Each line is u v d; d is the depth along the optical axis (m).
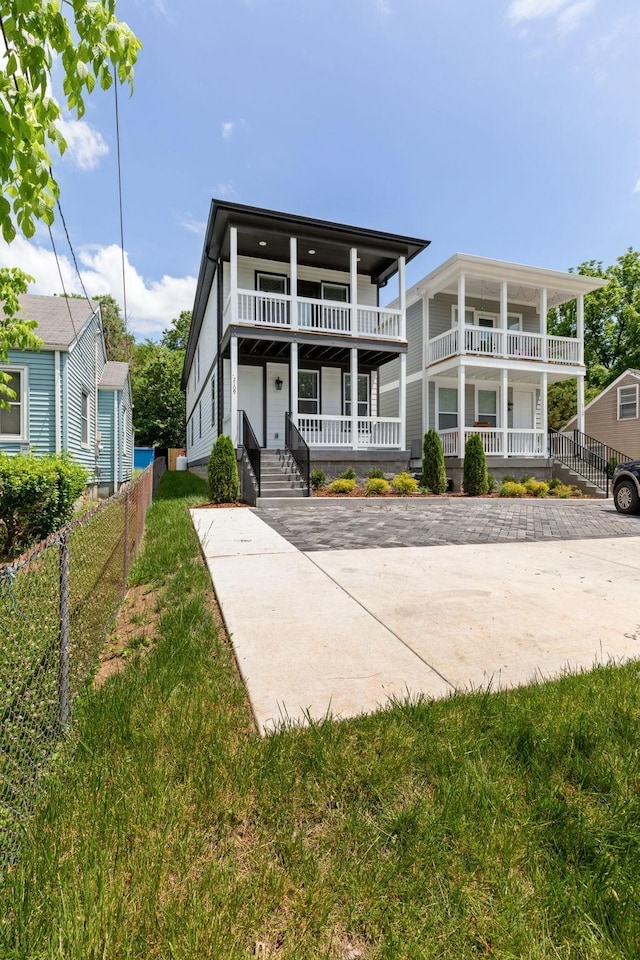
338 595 3.99
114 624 3.43
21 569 1.74
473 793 1.67
